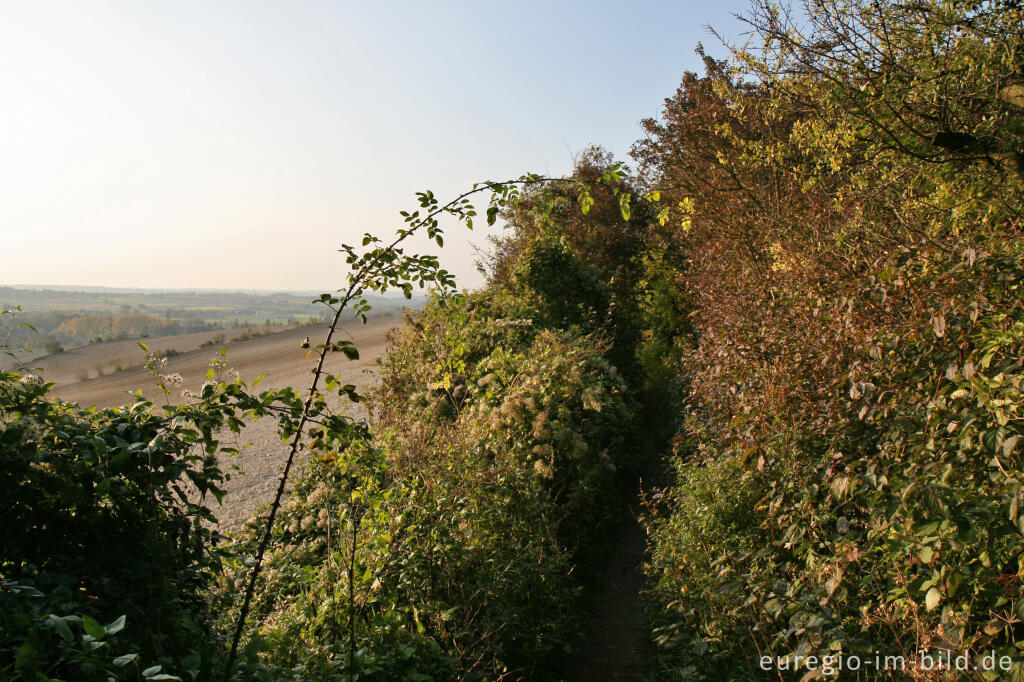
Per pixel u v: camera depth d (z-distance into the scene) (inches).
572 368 303.3
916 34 200.2
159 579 101.9
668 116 491.2
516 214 730.8
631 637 193.6
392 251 132.1
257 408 115.3
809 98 243.6
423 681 133.2
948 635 98.3
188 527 109.3
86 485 98.0
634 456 366.0
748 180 340.2
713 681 149.7
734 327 255.0
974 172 210.5
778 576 153.4
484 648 153.3
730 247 373.4
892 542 107.9
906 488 105.8
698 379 265.1
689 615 167.0
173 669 94.0
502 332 429.4
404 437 217.8
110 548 100.5
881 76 208.2
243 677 106.8
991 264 136.9
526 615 178.2
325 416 126.2
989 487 112.3
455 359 258.8
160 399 616.4
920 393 137.3
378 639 142.7
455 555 172.9
